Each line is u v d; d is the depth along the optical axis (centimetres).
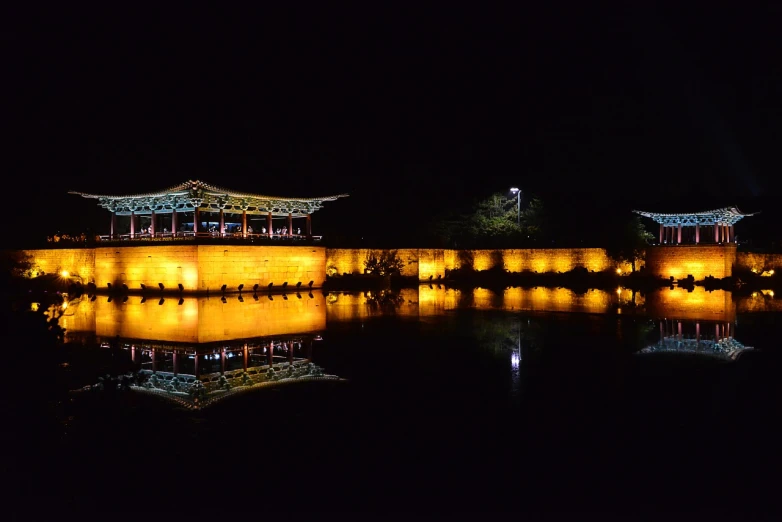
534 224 8262
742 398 1628
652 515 966
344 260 6475
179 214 6225
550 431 1348
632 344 2516
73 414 1377
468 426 1380
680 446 1258
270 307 3984
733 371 1967
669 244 6216
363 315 3600
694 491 1048
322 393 1667
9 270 5459
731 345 2484
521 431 1348
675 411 1505
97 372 1820
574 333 2841
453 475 1108
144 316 3391
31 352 1633
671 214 6194
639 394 1670
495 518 950
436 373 1934
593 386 1761
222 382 1791
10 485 1014
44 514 920
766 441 1288
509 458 1189
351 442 1269
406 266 6888
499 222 8200
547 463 1166
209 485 1044
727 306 4141
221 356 2225
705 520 951
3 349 1630
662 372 1956
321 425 1377
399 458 1184
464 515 957
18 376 1501
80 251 5438
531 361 2141
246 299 4544
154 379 1820
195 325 3036
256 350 2355
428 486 1060
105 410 1417
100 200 5522
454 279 7225
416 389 1719
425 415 1463
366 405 1547
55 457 1130
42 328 1773
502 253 7306
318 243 5894
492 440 1288
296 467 1131
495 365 2066
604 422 1416
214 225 6159
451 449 1235
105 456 1148
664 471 1131
